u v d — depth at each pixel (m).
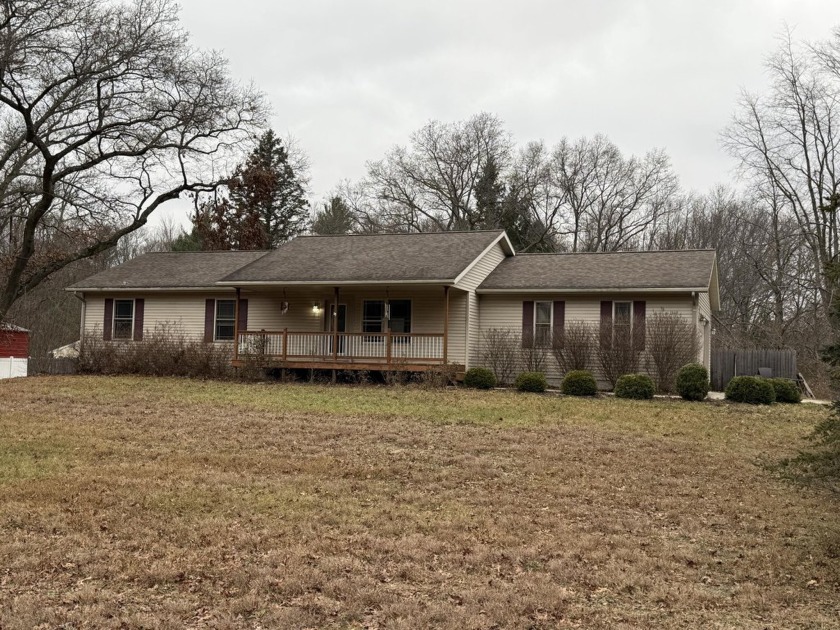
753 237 40.88
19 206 21.22
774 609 5.64
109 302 25.83
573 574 6.32
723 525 8.09
